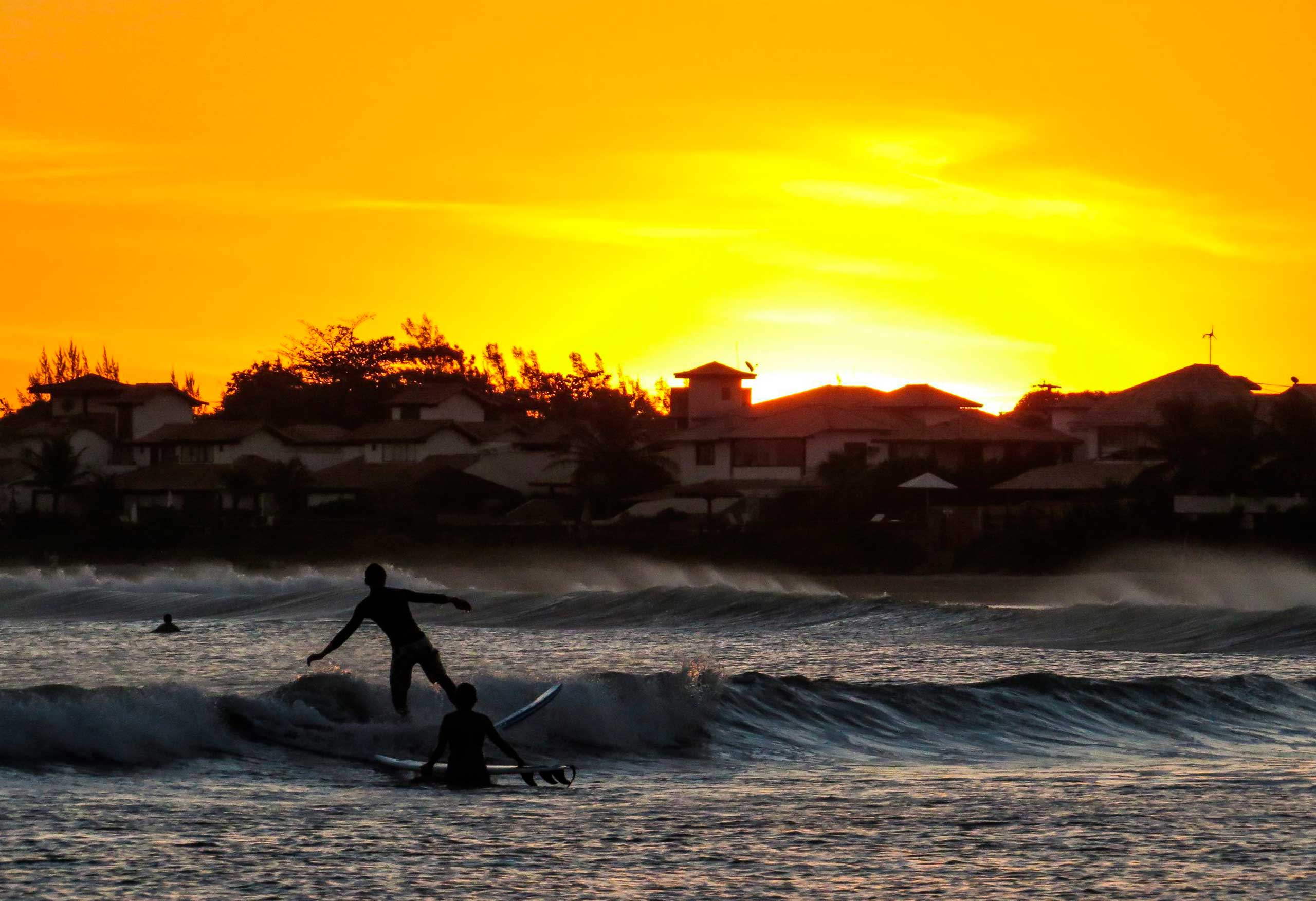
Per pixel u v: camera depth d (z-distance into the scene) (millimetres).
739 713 84375
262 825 56062
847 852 54062
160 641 160000
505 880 49062
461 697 66875
